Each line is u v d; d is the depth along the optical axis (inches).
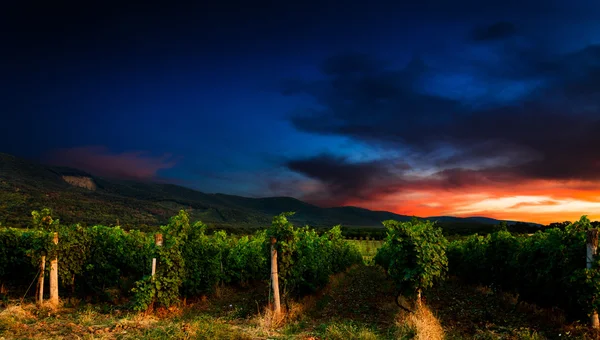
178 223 560.4
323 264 713.6
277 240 504.4
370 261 1669.5
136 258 709.9
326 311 512.4
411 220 546.0
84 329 360.2
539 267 473.4
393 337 360.8
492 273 672.4
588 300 378.3
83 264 590.9
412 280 439.5
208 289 625.0
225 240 905.5
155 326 377.4
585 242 401.1
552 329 402.3
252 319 434.6
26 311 453.4
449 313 499.2
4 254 582.6
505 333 386.6
